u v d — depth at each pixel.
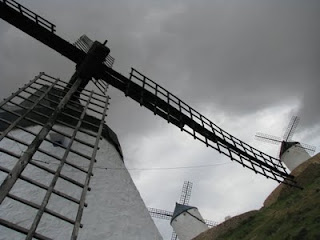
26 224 5.36
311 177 19.39
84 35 9.92
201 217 27.09
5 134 4.25
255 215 20.23
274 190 23.48
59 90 7.21
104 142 7.86
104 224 6.18
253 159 11.35
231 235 19.78
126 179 7.61
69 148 4.63
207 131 10.02
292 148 27.88
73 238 3.16
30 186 5.95
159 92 9.51
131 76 9.20
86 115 7.82
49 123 5.10
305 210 13.74
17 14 8.59
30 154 4.09
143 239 6.46
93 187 6.69
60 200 6.04
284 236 12.39
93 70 8.49
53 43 8.92
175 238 26.19
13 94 5.38
